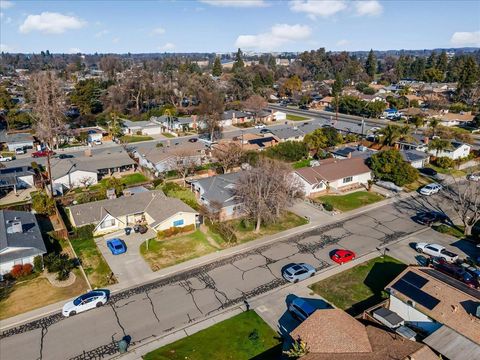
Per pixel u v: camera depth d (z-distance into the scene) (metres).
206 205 49.56
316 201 54.62
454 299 27.88
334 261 38.88
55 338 28.05
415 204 54.22
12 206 50.53
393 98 133.12
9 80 192.00
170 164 64.56
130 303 32.19
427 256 40.00
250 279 35.66
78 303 30.89
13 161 73.19
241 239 43.47
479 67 166.38
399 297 29.41
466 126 107.69
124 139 92.75
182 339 28.02
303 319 29.42
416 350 23.34
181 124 102.81
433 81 183.62
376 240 43.53
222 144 75.31
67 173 59.91
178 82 135.00
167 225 44.41
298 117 123.62
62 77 194.62
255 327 29.34
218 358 26.25
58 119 87.06
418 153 71.81
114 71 182.50
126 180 63.22
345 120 117.56
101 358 26.20
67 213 49.81
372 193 58.28
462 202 46.88
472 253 40.81
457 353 23.78
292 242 42.88
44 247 37.72
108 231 44.72
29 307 31.48
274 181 46.59
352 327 25.98
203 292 33.69
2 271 35.19
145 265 37.91
